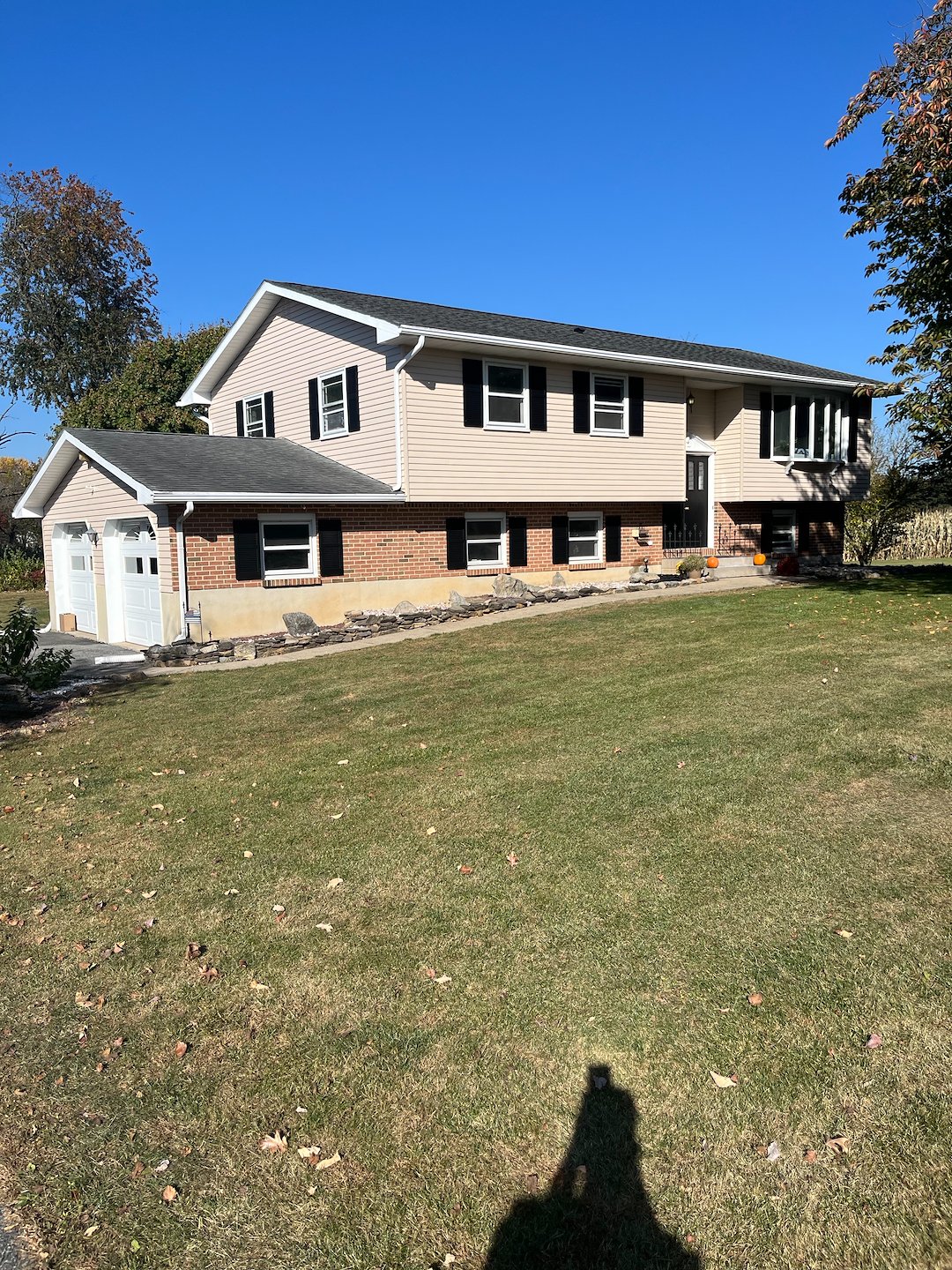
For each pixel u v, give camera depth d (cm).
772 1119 285
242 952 418
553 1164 277
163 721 902
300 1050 341
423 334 1431
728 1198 258
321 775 670
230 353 1966
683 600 1516
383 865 496
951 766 555
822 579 1839
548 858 482
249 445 1719
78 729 896
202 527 1361
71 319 3838
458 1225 258
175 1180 281
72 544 1833
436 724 789
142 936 443
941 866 432
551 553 1820
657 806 536
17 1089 331
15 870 539
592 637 1184
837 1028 323
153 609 1495
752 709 726
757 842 476
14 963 426
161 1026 365
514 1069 320
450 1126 296
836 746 611
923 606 1253
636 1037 330
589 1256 244
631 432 1836
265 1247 255
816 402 2206
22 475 4066
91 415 3086
